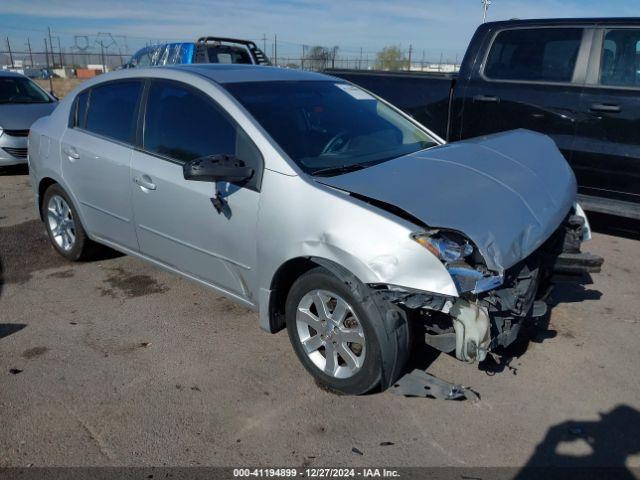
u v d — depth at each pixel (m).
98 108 4.46
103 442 2.79
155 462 2.66
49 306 4.25
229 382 3.28
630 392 3.17
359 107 4.11
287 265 3.21
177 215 3.74
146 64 13.66
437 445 2.77
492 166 3.41
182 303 4.28
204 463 2.66
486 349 2.78
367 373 2.97
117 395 3.16
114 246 4.49
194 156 3.65
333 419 2.95
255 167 3.30
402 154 3.76
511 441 2.79
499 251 2.71
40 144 4.93
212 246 3.59
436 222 2.72
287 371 3.38
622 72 5.17
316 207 2.99
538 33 5.63
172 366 3.44
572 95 5.38
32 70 29.50
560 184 3.59
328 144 3.54
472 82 6.00
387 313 2.87
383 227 2.77
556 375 3.33
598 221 6.26
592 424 2.91
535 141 4.11
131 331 3.87
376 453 2.71
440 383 3.09
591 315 4.07
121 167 4.08
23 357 3.55
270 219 3.18
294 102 3.78
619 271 4.87
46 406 3.06
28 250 5.43
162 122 3.90
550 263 3.50
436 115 6.32
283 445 2.77
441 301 2.74
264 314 3.39
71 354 3.59
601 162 5.31
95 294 4.45
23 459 2.68
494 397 3.13
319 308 3.13
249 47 13.46
